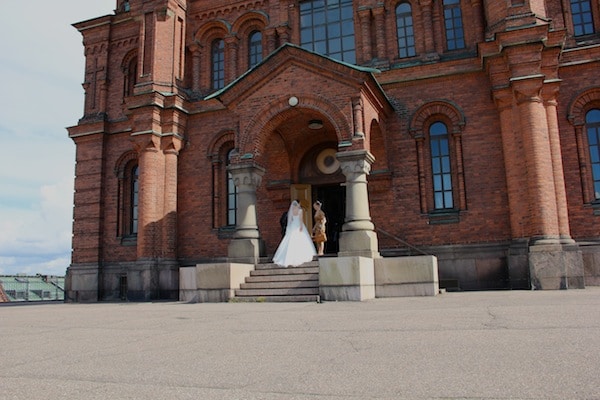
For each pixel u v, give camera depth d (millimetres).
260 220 22656
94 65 26781
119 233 24844
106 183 25500
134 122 23062
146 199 22484
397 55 21922
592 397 3613
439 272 19625
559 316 8133
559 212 17766
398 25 22391
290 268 17078
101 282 24531
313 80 18281
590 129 19234
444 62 20531
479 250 19312
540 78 17891
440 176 20578
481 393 3816
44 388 4363
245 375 4703
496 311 9297
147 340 7215
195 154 23875
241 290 16188
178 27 24516
